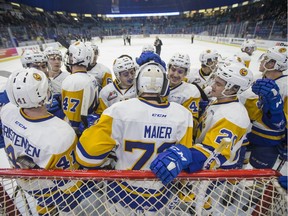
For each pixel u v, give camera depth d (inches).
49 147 42.9
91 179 35.6
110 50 644.7
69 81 75.8
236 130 50.2
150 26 1585.9
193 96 83.7
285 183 31.9
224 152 45.4
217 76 55.5
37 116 45.7
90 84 79.9
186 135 44.4
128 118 42.1
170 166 33.9
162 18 1664.6
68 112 77.8
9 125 46.5
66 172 35.8
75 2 1374.3
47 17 1178.6
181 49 622.8
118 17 1689.2
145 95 44.2
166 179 33.9
